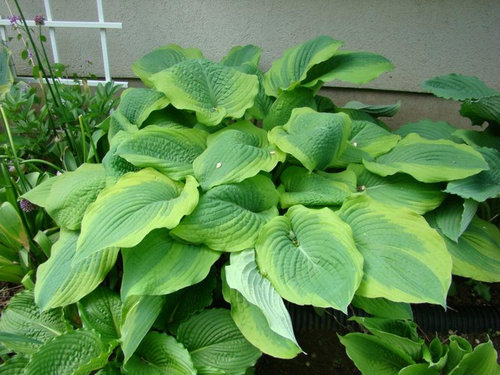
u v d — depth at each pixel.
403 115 2.34
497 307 1.56
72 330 1.23
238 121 1.67
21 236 1.52
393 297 1.11
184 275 1.20
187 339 1.27
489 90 1.70
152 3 2.12
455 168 1.44
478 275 1.35
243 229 1.27
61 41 2.23
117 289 1.45
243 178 1.33
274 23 2.13
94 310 1.32
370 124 1.77
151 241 1.25
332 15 2.09
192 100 1.58
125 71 2.29
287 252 1.21
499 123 1.64
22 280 1.46
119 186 1.31
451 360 1.20
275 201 1.44
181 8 2.12
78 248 1.15
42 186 1.51
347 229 1.19
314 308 1.47
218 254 1.25
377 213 1.30
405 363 1.23
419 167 1.49
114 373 1.19
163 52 2.02
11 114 1.72
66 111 1.81
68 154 1.81
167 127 1.60
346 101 2.34
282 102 1.76
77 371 1.07
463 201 1.47
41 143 1.85
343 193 1.42
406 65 2.18
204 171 1.37
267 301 1.12
